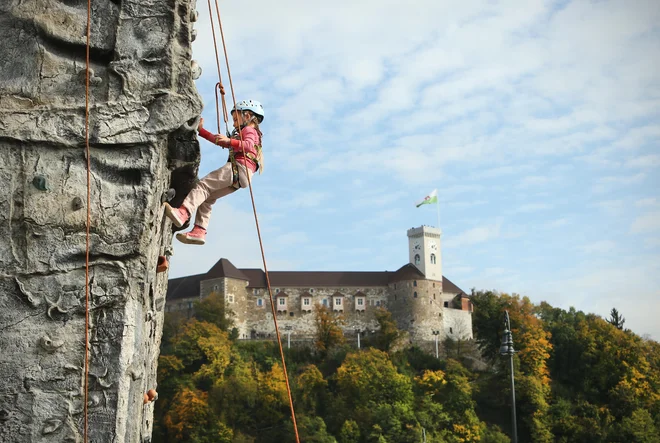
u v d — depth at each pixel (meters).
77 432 7.06
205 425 103.31
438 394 119.75
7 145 7.38
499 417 117.50
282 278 157.00
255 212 9.23
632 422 109.56
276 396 109.31
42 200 7.34
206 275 153.12
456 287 158.88
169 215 8.36
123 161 7.54
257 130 9.52
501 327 137.62
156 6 7.79
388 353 139.50
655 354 134.12
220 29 9.73
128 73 7.65
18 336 7.11
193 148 8.12
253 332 151.88
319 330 142.12
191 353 119.88
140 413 8.03
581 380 127.25
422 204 158.12
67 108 7.50
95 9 7.77
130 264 7.43
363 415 109.31
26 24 7.62
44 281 7.24
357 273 159.88
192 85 7.86
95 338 7.25
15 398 7.03
